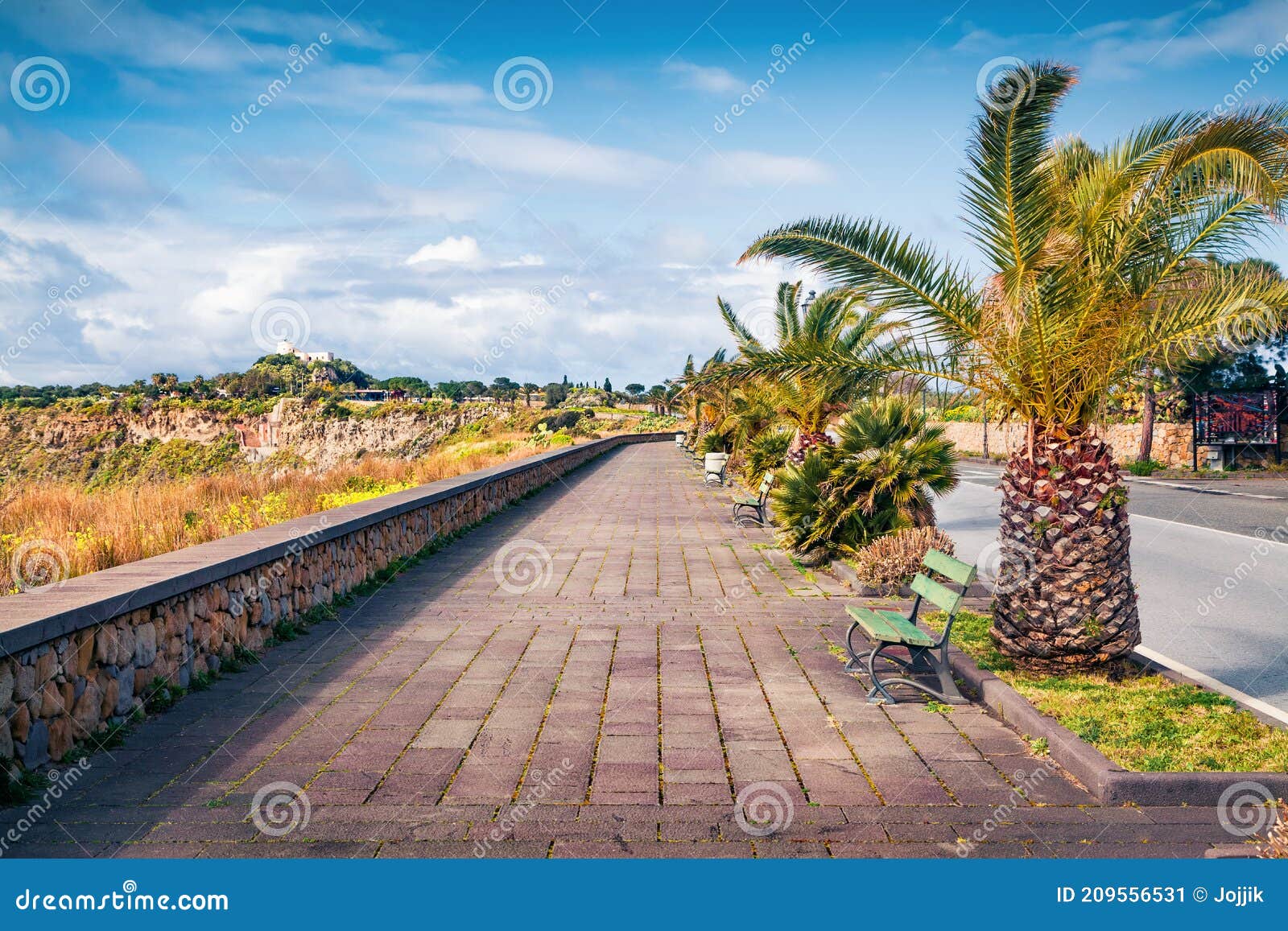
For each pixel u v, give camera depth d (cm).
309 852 380
